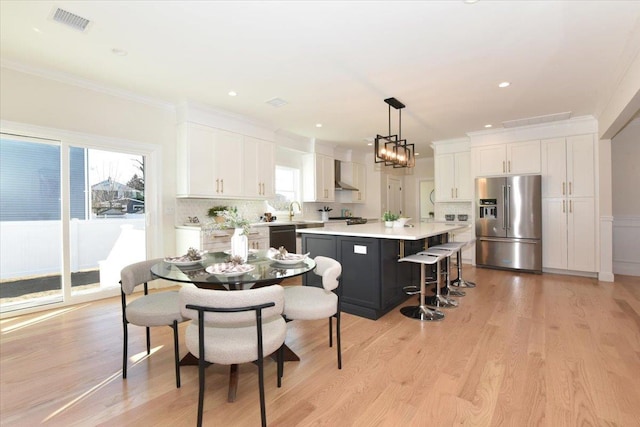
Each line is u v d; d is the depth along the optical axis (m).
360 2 2.11
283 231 5.14
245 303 1.48
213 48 2.71
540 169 5.05
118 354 2.36
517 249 5.11
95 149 3.63
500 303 3.54
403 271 3.62
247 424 1.61
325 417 1.67
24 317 3.08
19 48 2.72
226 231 4.25
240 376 2.07
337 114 4.58
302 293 2.34
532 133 5.12
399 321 3.05
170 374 2.09
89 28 2.41
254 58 2.89
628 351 2.35
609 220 4.53
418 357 2.31
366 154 7.87
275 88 3.62
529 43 2.63
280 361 1.96
